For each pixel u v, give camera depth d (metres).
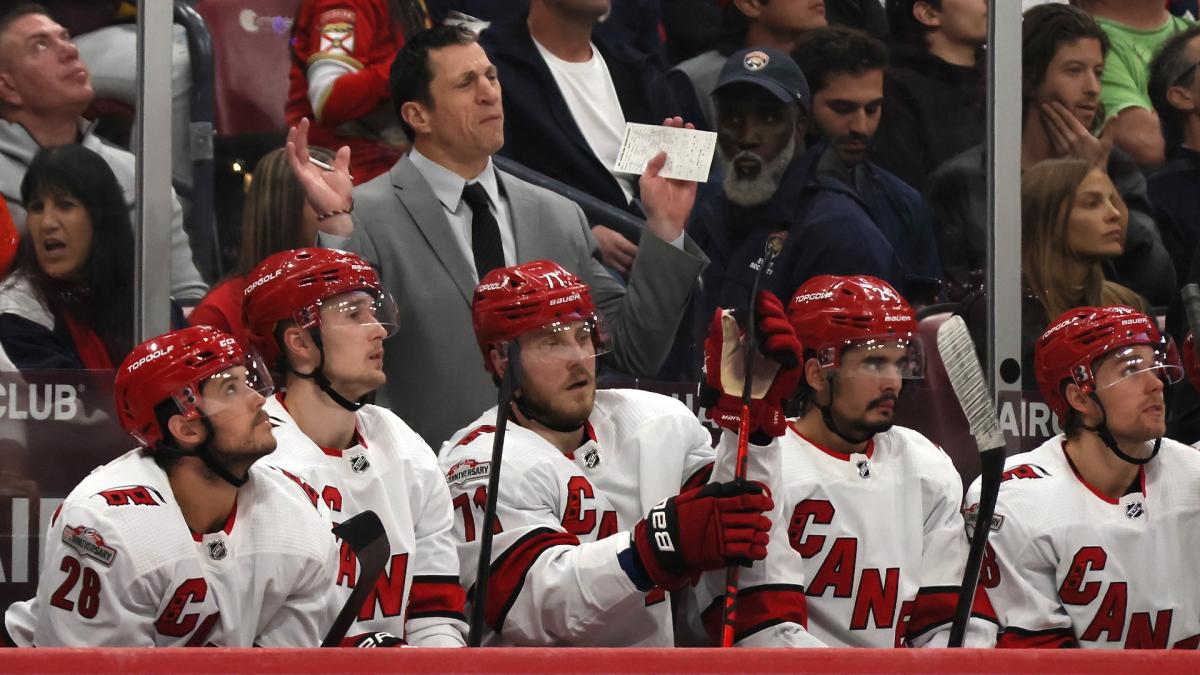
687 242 13.42
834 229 13.82
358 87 12.97
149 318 12.39
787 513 11.30
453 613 10.72
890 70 14.08
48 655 6.00
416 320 12.78
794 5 13.89
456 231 12.98
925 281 14.06
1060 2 14.57
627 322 13.15
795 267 13.80
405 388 12.78
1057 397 12.17
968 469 13.80
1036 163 14.48
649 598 10.78
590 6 13.51
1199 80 14.89
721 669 6.39
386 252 12.77
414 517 10.84
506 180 13.32
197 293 12.55
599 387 13.12
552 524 10.71
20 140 12.28
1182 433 14.55
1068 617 11.83
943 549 11.68
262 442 9.53
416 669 6.23
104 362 12.34
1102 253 14.56
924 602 11.56
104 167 12.42
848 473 11.51
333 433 10.67
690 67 13.81
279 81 12.83
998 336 14.20
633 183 13.57
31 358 12.15
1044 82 14.50
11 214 12.25
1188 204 14.84
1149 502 12.12
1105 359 11.83
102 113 12.45
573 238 13.38
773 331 9.97
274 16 12.81
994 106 14.31
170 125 12.52
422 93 12.90
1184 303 12.64
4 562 11.98
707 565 9.59
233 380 9.45
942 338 9.70
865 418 11.27
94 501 9.30
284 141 12.84
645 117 13.70
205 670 6.10
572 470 11.08
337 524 10.47
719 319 10.22
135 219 12.45
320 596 9.98
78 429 12.23
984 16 14.30
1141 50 14.81
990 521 9.62
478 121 12.94
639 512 11.30
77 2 12.42
